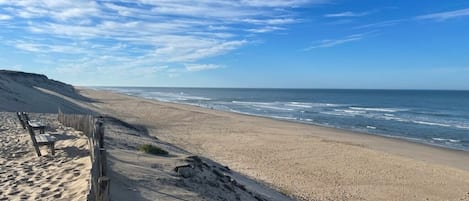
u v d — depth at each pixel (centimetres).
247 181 1372
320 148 2439
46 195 689
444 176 1848
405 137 3425
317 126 3972
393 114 5988
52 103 3316
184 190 823
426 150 2670
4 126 1577
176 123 3569
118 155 988
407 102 10169
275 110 6519
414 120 5016
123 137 1529
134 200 664
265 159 2036
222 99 10681
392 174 1839
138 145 1397
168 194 757
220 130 3200
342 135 3272
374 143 2873
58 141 1223
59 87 7844
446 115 5956
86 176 771
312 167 1903
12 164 951
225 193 959
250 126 3572
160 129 3136
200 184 937
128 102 6094
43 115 1962
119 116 3850
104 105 5306
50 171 863
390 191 1571
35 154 1059
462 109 7450
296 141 2702
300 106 7825
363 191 1547
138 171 852
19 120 1736
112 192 659
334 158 2139
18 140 1271
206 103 8400
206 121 3806
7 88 3084
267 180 1576
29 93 3456
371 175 1802
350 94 17500
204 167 1135
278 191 1395
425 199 1498
